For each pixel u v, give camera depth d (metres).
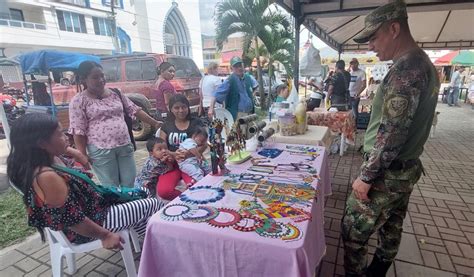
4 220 2.80
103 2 21.45
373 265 1.83
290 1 4.89
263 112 8.88
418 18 5.98
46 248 2.36
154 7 25.16
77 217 1.42
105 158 2.32
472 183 3.45
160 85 4.43
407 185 1.41
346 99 5.02
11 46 17.72
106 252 2.27
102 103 2.30
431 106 1.30
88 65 2.15
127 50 24.03
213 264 1.12
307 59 6.51
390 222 1.67
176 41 28.80
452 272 1.95
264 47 9.59
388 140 1.24
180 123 2.55
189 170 2.29
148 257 1.20
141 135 5.81
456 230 2.45
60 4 18.98
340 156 4.63
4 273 2.06
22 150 1.33
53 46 19.16
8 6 17.19
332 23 6.41
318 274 1.94
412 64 1.21
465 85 13.34
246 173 1.74
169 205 1.33
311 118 4.50
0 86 10.77
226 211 1.26
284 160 1.98
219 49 8.60
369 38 1.40
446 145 5.33
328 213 2.78
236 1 7.75
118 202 1.85
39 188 1.34
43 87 5.97
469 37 7.84
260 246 1.02
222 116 3.39
